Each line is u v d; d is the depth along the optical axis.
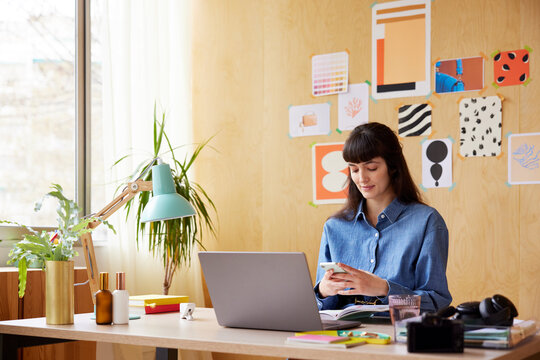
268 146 3.70
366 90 3.42
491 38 3.13
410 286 2.01
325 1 3.56
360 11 3.46
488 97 3.13
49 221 3.22
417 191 2.16
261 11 3.75
